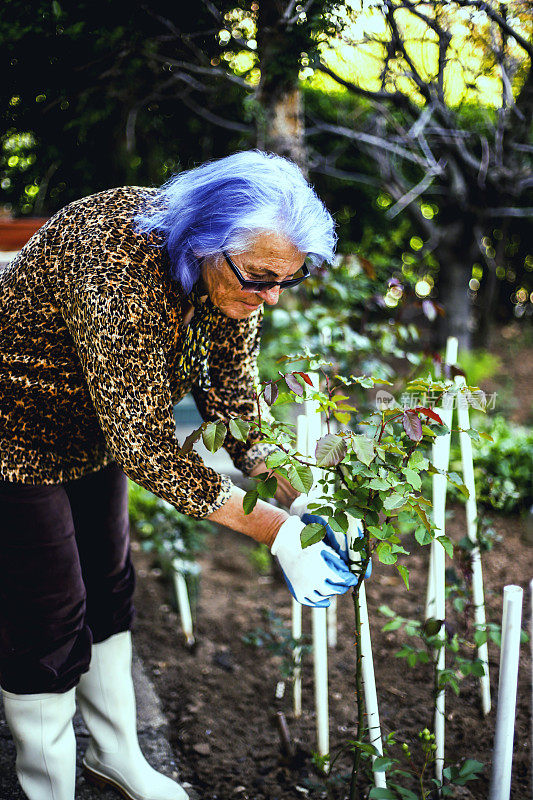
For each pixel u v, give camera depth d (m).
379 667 2.49
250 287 1.38
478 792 1.89
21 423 1.52
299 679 2.26
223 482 1.46
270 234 1.32
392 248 7.57
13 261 1.54
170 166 3.73
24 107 2.79
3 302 1.47
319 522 1.54
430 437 1.50
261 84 3.01
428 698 2.30
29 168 3.27
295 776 2.01
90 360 1.35
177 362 1.54
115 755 1.86
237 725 2.24
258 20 2.63
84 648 1.67
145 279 1.36
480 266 8.65
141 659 2.59
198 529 3.70
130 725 1.87
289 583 1.46
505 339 9.16
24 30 2.46
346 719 2.24
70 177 3.36
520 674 2.37
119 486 1.80
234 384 1.78
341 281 3.51
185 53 2.85
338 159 6.44
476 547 2.07
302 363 2.28
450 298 6.59
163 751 2.11
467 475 2.04
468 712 2.23
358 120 5.30
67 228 1.43
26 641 1.58
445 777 1.63
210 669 2.55
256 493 1.37
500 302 9.61
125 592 1.85
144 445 1.37
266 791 1.95
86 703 1.86
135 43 2.67
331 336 3.15
